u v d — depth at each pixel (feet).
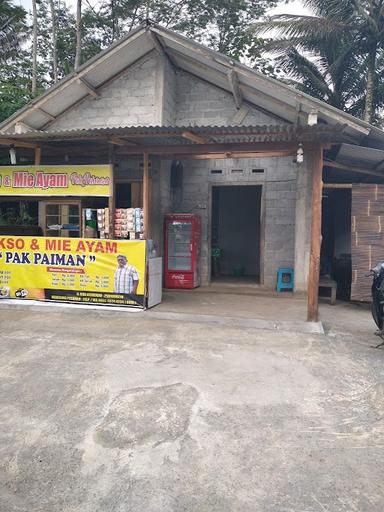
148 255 23.26
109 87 29.43
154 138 22.65
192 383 13.44
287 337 18.83
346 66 50.55
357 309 25.95
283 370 14.73
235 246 42.32
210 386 13.24
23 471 9.01
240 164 31.09
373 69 48.16
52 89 27.35
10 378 13.84
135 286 22.88
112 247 23.03
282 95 24.40
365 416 11.48
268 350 16.92
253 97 27.14
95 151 24.66
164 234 30.89
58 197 27.04
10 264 24.39
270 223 30.68
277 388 13.20
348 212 33.47
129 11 57.41
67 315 22.45
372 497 8.18
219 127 19.08
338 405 12.12
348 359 16.02
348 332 20.04
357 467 9.15
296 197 29.71
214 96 29.66
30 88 58.65
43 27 63.77
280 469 9.05
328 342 18.19
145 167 23.67
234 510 7.82
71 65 60.54
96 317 22.07
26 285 24.23
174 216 30.58
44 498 8.19
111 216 23.75
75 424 10.89
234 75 24.81
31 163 31.48
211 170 31.68
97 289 23.32
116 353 16.30
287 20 48.24
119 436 10.31
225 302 26.13
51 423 10.94
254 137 20.56
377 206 25.26
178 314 22.08
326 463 9.29
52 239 23.76
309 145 20.59
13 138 22.36
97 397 12.41
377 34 45.80
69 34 61.57
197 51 24.73
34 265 24.07
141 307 22.85
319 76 53.78
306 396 12.67
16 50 68.23
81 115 30.07
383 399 12.57
